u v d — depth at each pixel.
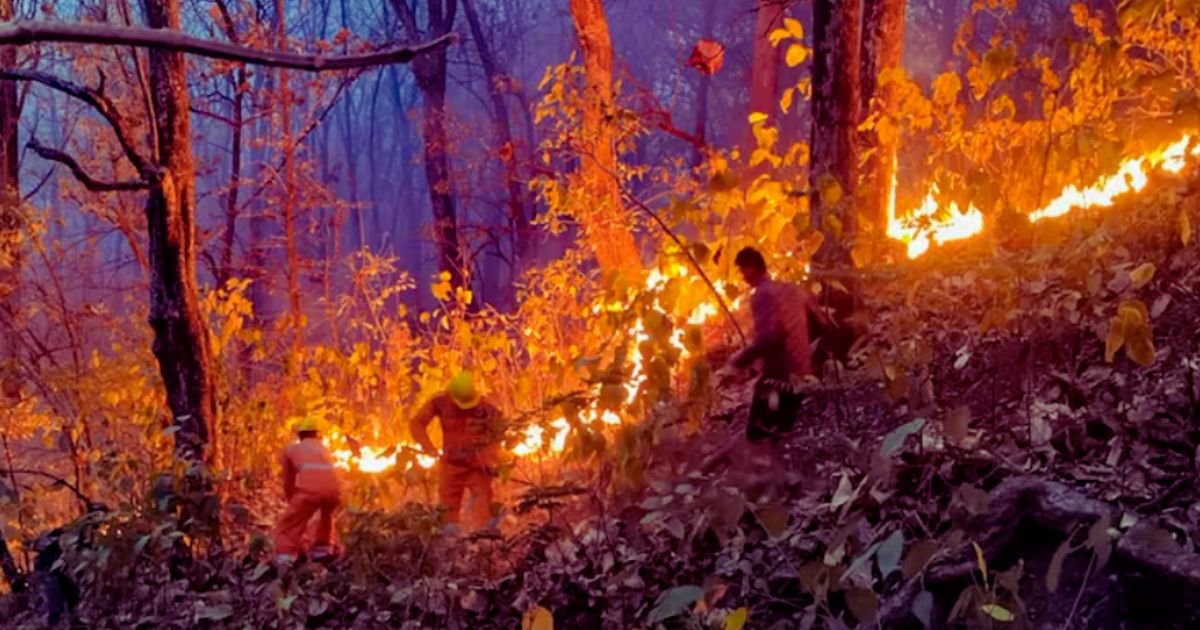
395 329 11.52
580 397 5.95
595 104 13.12
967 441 4.90
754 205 7.28
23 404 9.62
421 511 5.83
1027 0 18.56
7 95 18.36
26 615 7.50
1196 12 5.78
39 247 12.01
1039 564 4.21
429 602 5.68
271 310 21.66
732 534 5.38
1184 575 3.71
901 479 5.14
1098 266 5.37
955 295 6.40
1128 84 5.69
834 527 4.98
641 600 5.29
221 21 18.62
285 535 7.76
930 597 3.62
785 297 6.25
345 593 6.49
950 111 8.37
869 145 8.70
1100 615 3.89
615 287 6.29
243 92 19.80
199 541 7.44
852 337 6.86
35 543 7.75
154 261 8.16
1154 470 4.44
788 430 6.17
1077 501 4.21
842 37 7.84
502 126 31.30
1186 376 4.82
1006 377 5.73
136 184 7.71
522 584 5.89
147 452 8.67
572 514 6.56
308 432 7.97
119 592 6.97
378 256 15.10
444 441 7.01
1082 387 5.13
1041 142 6.73
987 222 7.18
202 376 8.30
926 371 5.80
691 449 6.22
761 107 22.33
